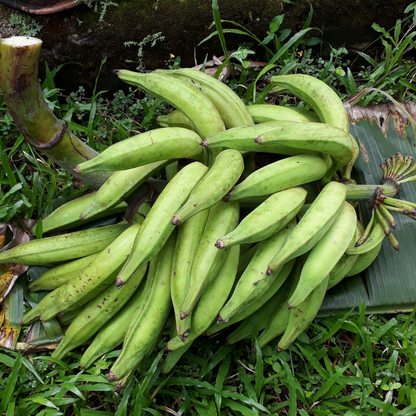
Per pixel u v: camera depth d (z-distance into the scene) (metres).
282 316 1.18
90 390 1.20
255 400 1.20
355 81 1.67
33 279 1.29
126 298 1.16
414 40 1.63
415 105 1.47
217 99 1.20
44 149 1.14
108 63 1.55
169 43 1.53
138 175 1.13
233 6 1.50
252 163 1.23
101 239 1.23
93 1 1.44
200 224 1.11
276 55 1.54
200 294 1.06
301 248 1.04
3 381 1.21
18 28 1.45
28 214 1.42
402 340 1.29
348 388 1.27
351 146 1.10
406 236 1.32
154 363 1.19
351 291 1.29
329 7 1.52
